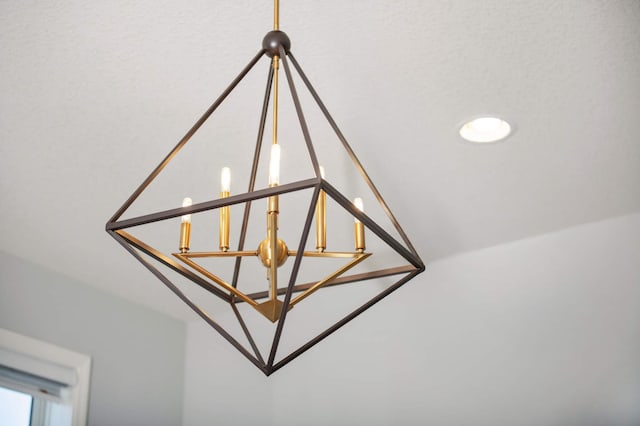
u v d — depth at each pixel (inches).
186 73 69.5
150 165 83.4
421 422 105.1
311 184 38.9
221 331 47.9
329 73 70.2
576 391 97.9
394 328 111.3
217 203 41.1
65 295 107.0
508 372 102.4
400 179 88.8
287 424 113.4
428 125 78.7
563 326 101.0
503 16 64.1
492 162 86.5
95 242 99.3
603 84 73.3
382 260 109.2
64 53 66.6
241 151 81.5
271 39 48.0
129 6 61.7
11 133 77.8
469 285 108.1
